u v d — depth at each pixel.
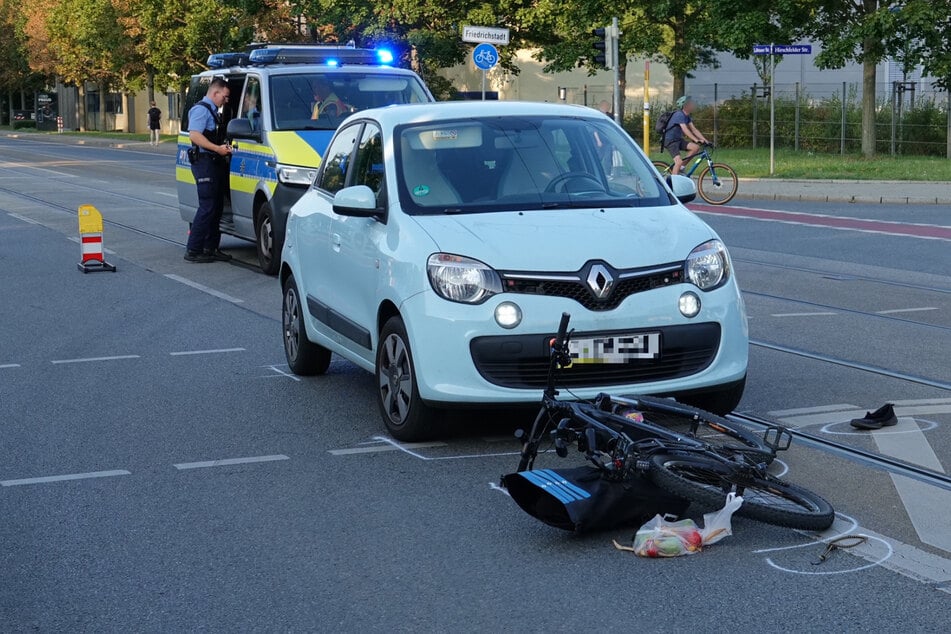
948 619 4.38
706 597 4.65
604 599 4.66
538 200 7.46
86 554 5.33
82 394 8.66
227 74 16.44
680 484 5.28
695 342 6.85
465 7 45.56
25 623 4.57
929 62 32.84
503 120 8.09
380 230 7.46
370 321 7.50
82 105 87.75
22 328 11.39
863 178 28.20
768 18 35.09
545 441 7.04
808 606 4.53
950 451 6.69
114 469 6.72
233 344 10.51
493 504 5.95
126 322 11.65
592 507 5.30
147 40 60.25
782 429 6.16
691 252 7.00
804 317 11.24
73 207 24.47
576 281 6.70
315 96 14.93
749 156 38.06
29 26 79.19
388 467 6.65
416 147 7.80
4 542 5.52
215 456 6.96
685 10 41.22
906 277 13.69
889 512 5.65
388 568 5.08
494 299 6.67
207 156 15.93
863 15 34.09
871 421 7.22
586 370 6.71
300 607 4.67
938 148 37.25
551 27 46.28
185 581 4.98
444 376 6.73
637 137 48.25
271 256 14.59
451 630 4.41
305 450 7.05
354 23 45.50
